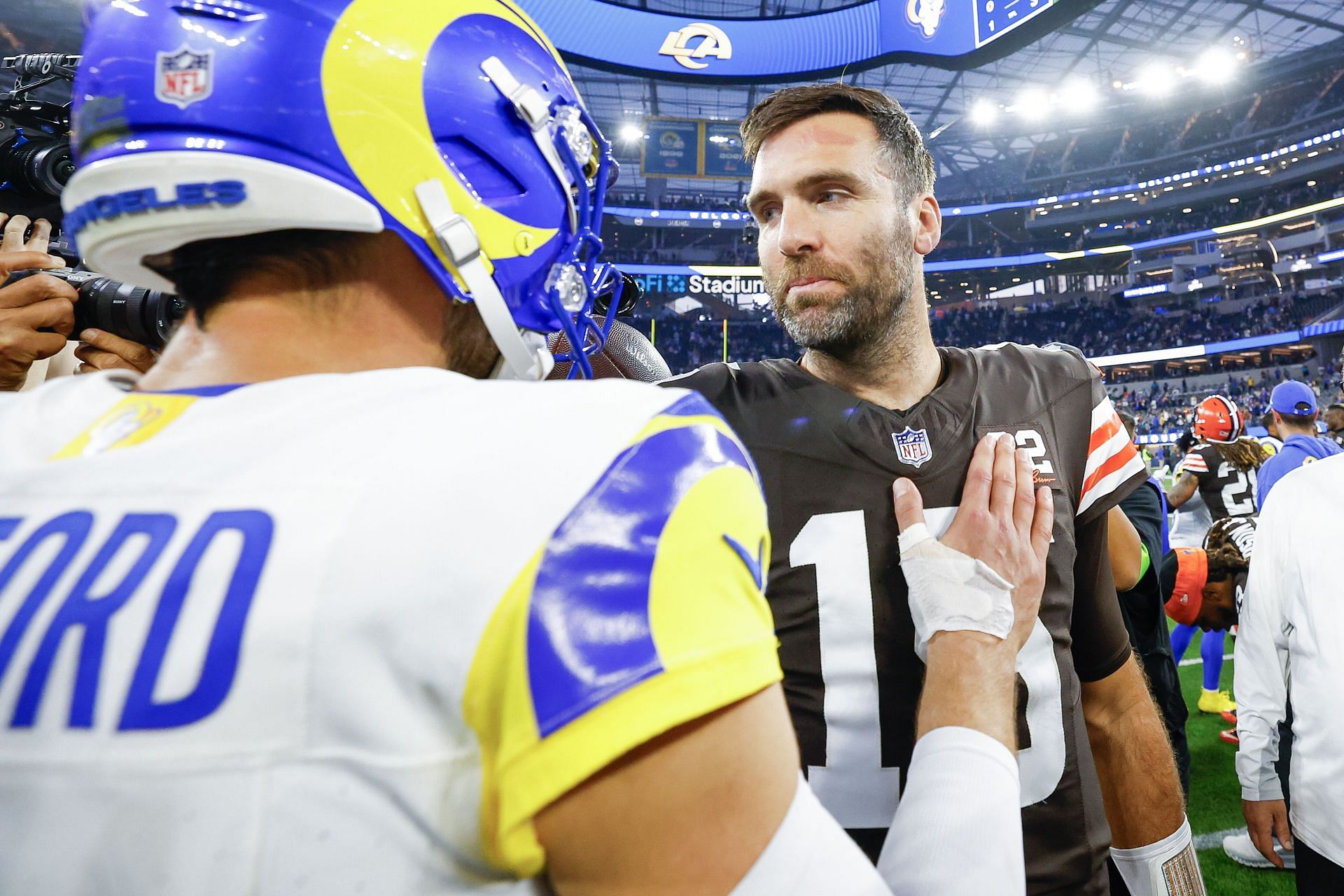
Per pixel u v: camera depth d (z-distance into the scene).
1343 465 1.36
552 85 0.53
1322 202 21.62
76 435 0.41
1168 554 2.96
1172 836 1.03
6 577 0.34
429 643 0.31
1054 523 0.89
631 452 0.35
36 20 10.40
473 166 0.47
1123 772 1.05
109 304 0.77
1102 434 1.02
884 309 0.91
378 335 0.44
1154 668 2.01
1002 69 20.31
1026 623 0.76
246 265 0.42
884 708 0.87
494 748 0.31
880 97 0.93
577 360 0.58
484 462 0.34
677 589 0.33
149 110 0.40
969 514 0.83
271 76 0.40
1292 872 2.27
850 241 0.89
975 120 20.44
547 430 0.36
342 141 0.41
